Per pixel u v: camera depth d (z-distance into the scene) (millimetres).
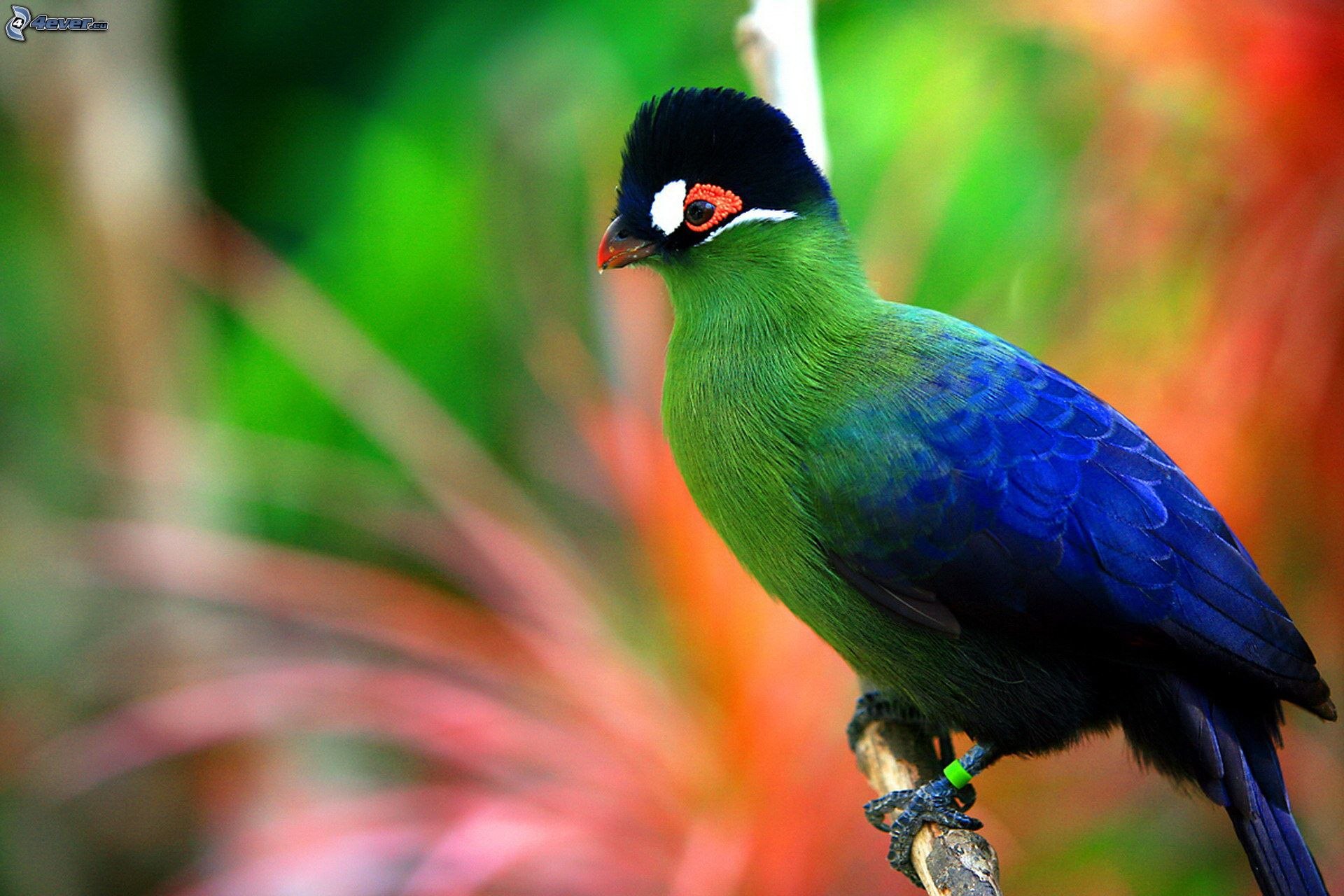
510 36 14617
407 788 10680
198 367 13930
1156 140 9406
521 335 12969
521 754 9266
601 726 9164
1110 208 9570
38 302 13164
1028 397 6480
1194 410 9062
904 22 13094
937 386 6473
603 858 8906
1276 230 8797
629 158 7051
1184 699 6262
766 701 8852
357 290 13430
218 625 12727
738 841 8664
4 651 12672
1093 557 6168
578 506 12266
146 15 13258
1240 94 8898
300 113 15242
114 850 12641
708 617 9016
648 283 9906
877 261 10836
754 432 6617
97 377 13297
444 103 14461
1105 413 6578
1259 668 6176
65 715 12648
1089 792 10281
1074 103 10945
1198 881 10625
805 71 8289
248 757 12539
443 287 13281
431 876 8633
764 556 6762
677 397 6922
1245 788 6129
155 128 13406
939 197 11242
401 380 12195
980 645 6453
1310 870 6008
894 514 6332
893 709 7398
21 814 12406
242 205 15281
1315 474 8992
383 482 13117
